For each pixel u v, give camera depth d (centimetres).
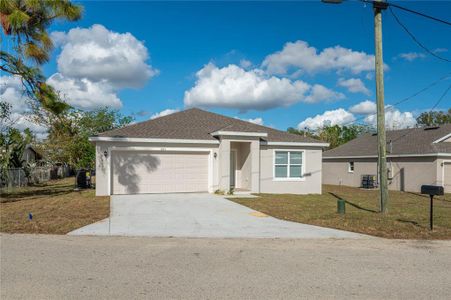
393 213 1309
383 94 1254
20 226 972
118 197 1673
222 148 1916
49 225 992
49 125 3353
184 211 1288
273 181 2098
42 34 1317
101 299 471
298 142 2131
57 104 1471
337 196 2069
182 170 1897
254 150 2005
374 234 939
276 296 489
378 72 1246
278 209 1371
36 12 1302
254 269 617
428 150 2677
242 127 2080
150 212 1253
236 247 785
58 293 489
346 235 921
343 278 573
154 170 1853
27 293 488
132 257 686
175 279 557
